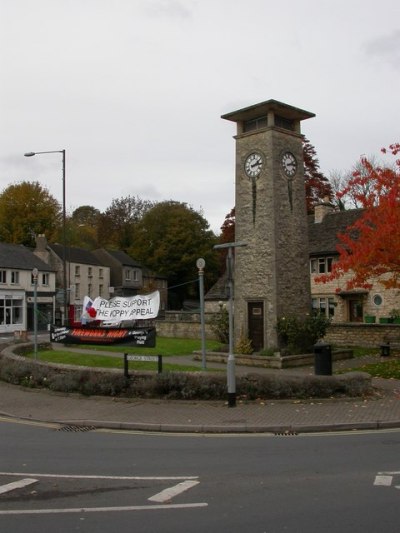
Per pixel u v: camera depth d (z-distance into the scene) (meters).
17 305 56.22
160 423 12.53
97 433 12.07
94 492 7.58
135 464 9.10
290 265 25.67
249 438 11.27
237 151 26.86
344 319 41.31
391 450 9.86
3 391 17.39
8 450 10.27
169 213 79.12
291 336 24.38
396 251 20.56
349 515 6.50
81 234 86.06
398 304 38.44
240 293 26.19
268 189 25.44
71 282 65.50
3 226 71.81
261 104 25.16
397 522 6.24
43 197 74.06
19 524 6.35
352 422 12.14
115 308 21.34
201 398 15.00
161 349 27.12
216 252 79.06
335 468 8.66
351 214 45.25
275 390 14.92
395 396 15.39
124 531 6.09
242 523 6.29
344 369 21.45
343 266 21.66
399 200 21.27
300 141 26.94
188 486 7.79
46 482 8.08
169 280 80.62
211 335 34.16
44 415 13.95
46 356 22.84
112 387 15.77
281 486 7.73
